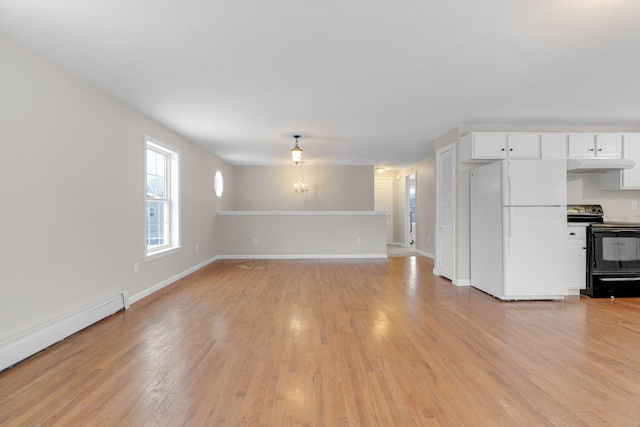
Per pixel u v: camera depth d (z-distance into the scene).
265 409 1.82
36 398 1.92
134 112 3.99
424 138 5.64
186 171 5.57
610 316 3.45
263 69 2.92
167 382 2.11
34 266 2.59
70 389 2.02
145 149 4.21
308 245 7.53
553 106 3.92
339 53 2.64
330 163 8.55
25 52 2.51
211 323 3.21
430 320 3.30
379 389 2.03
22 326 2.48
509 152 4.48
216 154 7.11
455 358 2.46
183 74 3.02
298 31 2.32
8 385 2.06
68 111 2.94
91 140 3.24
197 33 2.34
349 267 6.38
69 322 2.85
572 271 4.29
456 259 4.86
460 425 1.69
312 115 4.28
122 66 2.85
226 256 7.48
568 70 2.95
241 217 7.49
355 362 2.39
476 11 2.08
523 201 3.94
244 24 2.23
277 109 4.03
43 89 2.67
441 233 5.53
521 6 2.03
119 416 1.76
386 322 3.24
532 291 3.95
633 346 2.67
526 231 3.95
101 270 3.39
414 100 3.72
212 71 2.96
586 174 4.95
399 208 10.05
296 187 8.82
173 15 2.12
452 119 4.48
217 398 1.93
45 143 2.69
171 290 4.53
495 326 3.14
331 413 1.79
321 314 3.49
